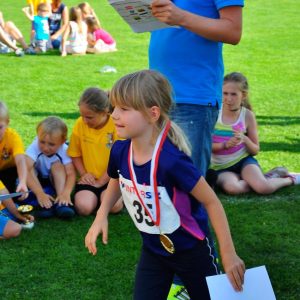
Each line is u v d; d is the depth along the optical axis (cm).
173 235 304
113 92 297
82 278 421
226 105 605
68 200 532
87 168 559
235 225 510
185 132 393
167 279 320
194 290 317
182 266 312
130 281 417
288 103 983
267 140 773
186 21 362
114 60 1352
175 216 301
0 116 514
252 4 2422
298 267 436
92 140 552
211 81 399
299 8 2309
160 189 295
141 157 300
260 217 529
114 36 1691
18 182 532
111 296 399
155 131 298
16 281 416
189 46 394
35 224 514
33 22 1460
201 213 314
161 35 405
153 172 293
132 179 302
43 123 549
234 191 581
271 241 480
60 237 488
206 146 400
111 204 332
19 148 541
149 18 371
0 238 482
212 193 297
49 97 1004
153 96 292
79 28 1416
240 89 601
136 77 295
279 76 1200
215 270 316
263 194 586
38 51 1460
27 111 904
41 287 409
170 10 355
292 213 540
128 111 293
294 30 1795
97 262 445
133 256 454
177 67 397
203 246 311
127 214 535
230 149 599
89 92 545
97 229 321
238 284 289
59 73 1207
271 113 916
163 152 293
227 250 292
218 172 602
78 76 1179
